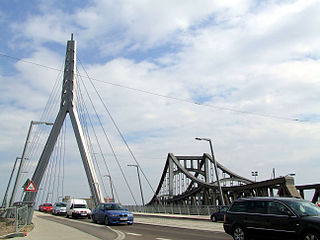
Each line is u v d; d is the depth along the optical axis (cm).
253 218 1199
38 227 2147
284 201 1135
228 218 1312
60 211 4444
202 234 1678
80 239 1458
